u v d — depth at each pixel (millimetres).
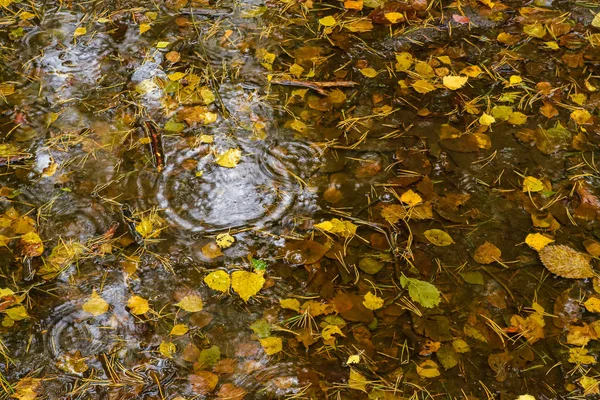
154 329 1939
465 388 1811
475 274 2109
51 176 2395
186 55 2959
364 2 3303
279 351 1884
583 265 2111
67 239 2182
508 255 2174
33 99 2715
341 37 3088
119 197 2330
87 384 1800
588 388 1811
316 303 2004
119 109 2674
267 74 2865
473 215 2299
